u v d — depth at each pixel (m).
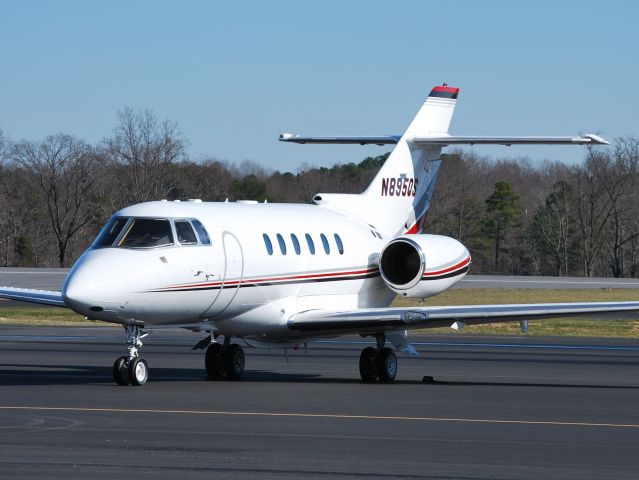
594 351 77.88
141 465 29.02
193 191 172.50
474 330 101.44
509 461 30.30
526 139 61.53
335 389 50.28
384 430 35.84
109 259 48.47
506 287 157.00
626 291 152.62
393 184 66.44
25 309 118.69
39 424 36.22
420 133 67.19
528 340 89.00
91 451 31.02
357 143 67.94
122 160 196.38
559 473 28.67
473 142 63.75
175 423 36.81
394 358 56.00
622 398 47.25
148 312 49.47
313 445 32.56
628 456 31.28
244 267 53.66
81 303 46.78
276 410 40.97
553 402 45.22
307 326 56.09
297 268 57.06
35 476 27.50
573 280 172.00
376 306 63.72
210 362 56.19
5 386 49.62
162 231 50.62
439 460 30.31
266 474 28.09
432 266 59.22
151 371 60.00
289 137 68.25
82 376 55.69
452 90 68.38
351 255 61.16
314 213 61.34
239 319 54.81
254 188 142.88
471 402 44.88
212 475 27.89
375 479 27.62
